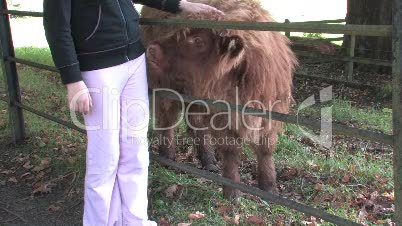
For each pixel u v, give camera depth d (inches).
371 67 339.6
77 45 95.5
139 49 105.0
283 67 139.6
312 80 318.0
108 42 95.9
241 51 118.9
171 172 163.2
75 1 92.2
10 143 198.7
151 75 126.2
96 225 107.2
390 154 182.4
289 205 96.7
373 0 338.6
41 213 139.9
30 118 221.5
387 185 151.8
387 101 270.1
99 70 96.7
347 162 172.7
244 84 129.3
